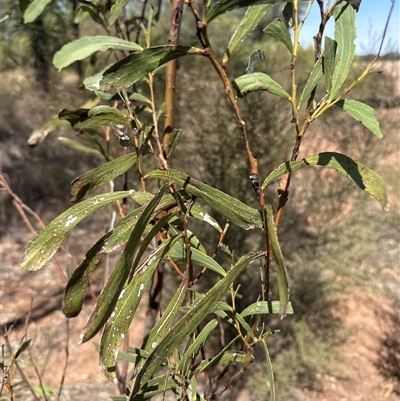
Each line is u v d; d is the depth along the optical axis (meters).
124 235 0.50
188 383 0.63
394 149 3.71
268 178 0.53
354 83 0.52
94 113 0.61
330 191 3.11
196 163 2.92
